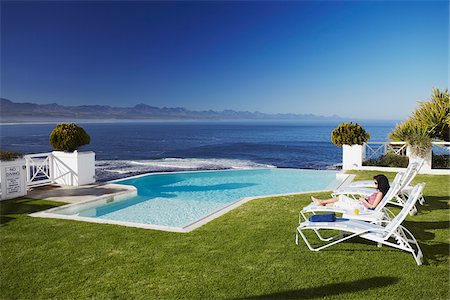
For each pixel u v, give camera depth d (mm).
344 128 12969
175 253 4539
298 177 12922
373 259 4258
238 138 74062
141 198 9047
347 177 11375
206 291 3506
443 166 12445
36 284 3740
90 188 9461
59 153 9984
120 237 5227
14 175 8234
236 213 6664
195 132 98750
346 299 3303
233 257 4367
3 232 5543
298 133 90562
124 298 3396
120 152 46125
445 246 4715
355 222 4566
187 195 9914
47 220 6227
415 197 4273
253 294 3432
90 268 4121
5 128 123250
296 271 3932
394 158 12602
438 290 3449
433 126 13031
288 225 5785
